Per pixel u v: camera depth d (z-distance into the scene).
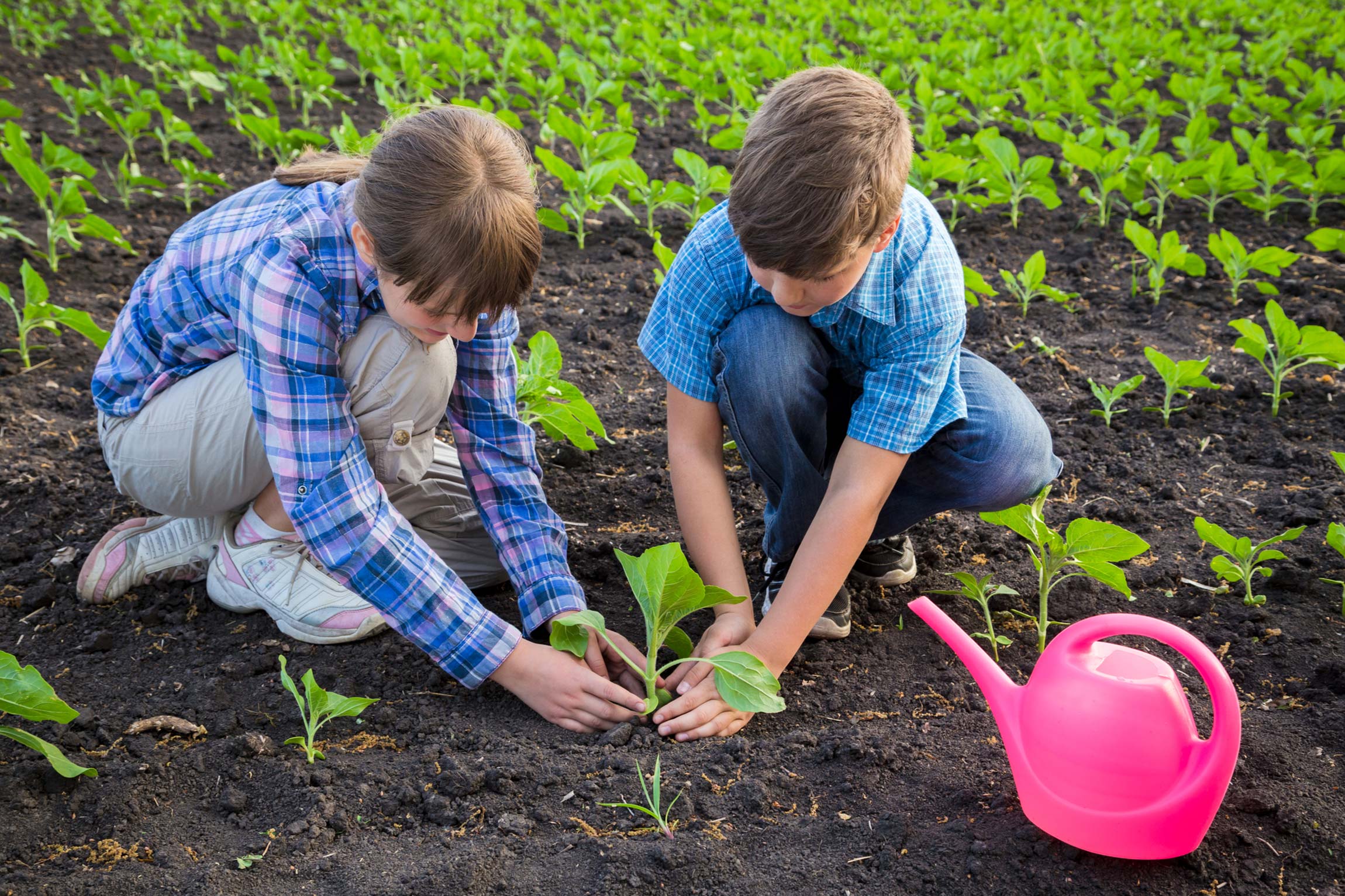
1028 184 5.04
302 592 2.41
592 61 7.79
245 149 6.08
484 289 1.81
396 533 2.08
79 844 1.85
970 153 5.62
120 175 5.04
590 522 2.98
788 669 2.36
